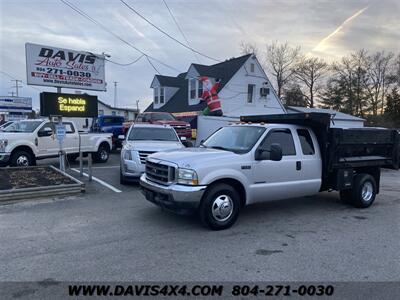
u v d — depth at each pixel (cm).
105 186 953
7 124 1490
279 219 653
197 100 2869
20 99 4069
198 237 537
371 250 494
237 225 606
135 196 829
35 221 612
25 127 1238
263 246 502
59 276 396
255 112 3042
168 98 3403
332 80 5462
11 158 1152
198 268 422
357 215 698
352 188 753
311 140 701
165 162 580
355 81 5334
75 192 844
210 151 613
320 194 908
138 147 945
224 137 693
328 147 701
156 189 579
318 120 679
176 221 620
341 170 720
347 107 5234
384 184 1153
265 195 626
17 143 1159
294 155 662
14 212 671
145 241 515
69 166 1348
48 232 553
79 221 615
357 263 446
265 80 3092
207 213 558
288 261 448
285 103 5372
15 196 761
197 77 2830
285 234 561
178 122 1944
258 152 612
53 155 1271
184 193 538
